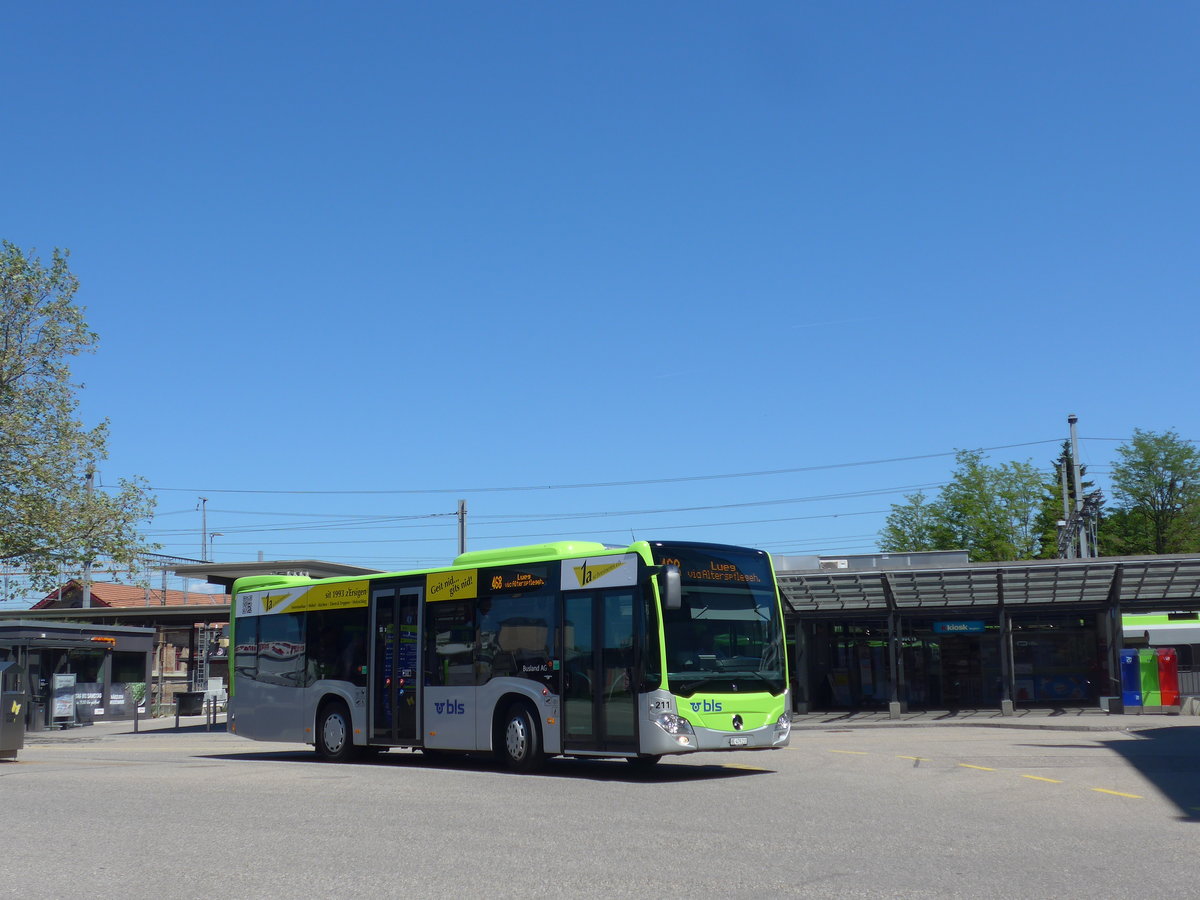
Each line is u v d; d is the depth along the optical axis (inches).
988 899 296.7
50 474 1470.2
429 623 767.1
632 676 632.4
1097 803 507.5
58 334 1503.4
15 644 1571.1
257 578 906.7
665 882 325.4
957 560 1640.0
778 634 679.1
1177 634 1881.2
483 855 375.2
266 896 310.8
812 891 309.7
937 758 756.6
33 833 434.0
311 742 833.5
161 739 1322.6
